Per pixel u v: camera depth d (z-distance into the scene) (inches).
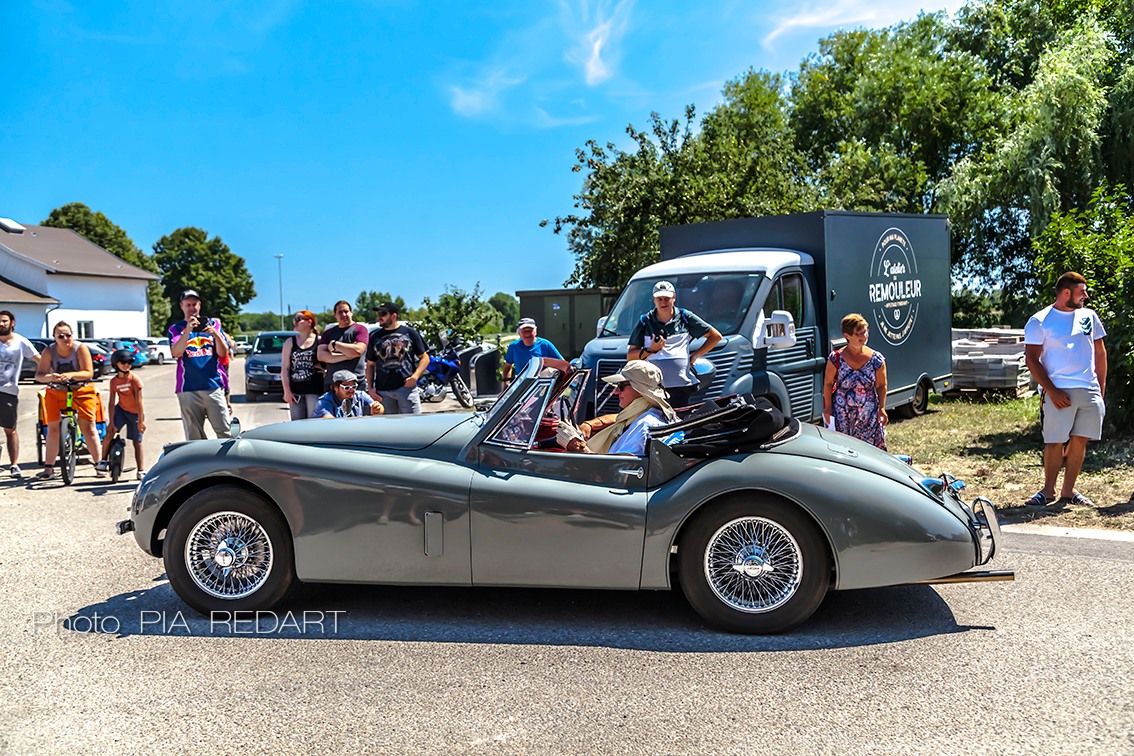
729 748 133.0
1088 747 130.6
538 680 160.1
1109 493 292.8
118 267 2204.7
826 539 178.1
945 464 354.3
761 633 179.8
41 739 139.3
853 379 257.4
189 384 340.2
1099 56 908.0
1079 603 195.8
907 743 133.2
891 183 1095.0
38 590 220.8
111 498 343.9
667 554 180.9
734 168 786.2
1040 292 395.5
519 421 193.9
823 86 1405.0
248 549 195.2
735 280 373.4
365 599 209.8
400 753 133.6
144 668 168.6
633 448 195.2
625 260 789.9
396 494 187.2
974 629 181.3
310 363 346.6
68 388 375.9
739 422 187.6
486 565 186.1
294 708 149.8
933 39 1336.1
